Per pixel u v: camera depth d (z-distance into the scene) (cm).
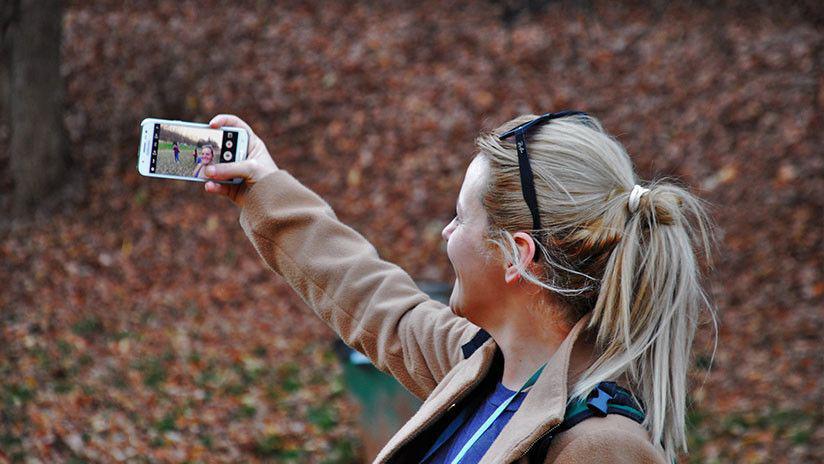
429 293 1421
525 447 400
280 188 584
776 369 2175
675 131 3083
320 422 1831
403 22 3547
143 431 1720
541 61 3375
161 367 1989
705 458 1778
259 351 2141
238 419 1823
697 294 451
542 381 424
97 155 2908
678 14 3834
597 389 414
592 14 3784
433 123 3039
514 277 441
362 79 3203
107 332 2136
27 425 1647
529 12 3753
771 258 2623
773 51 3412
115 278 2419
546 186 436
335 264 580
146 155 576
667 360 427
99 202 2739
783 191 2836
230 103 3108
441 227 2716
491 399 467
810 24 3759
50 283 2352
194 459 1659
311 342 2205
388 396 1358
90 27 3369
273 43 3341
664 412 415
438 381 541
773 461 1772
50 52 2789
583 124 466
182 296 2366
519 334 459
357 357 1395
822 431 1873
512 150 448
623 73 3338
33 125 2753
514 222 440
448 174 2886
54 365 1919
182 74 3183
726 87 3244
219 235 2600
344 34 3438
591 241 428
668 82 3278
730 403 2023
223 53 3275
